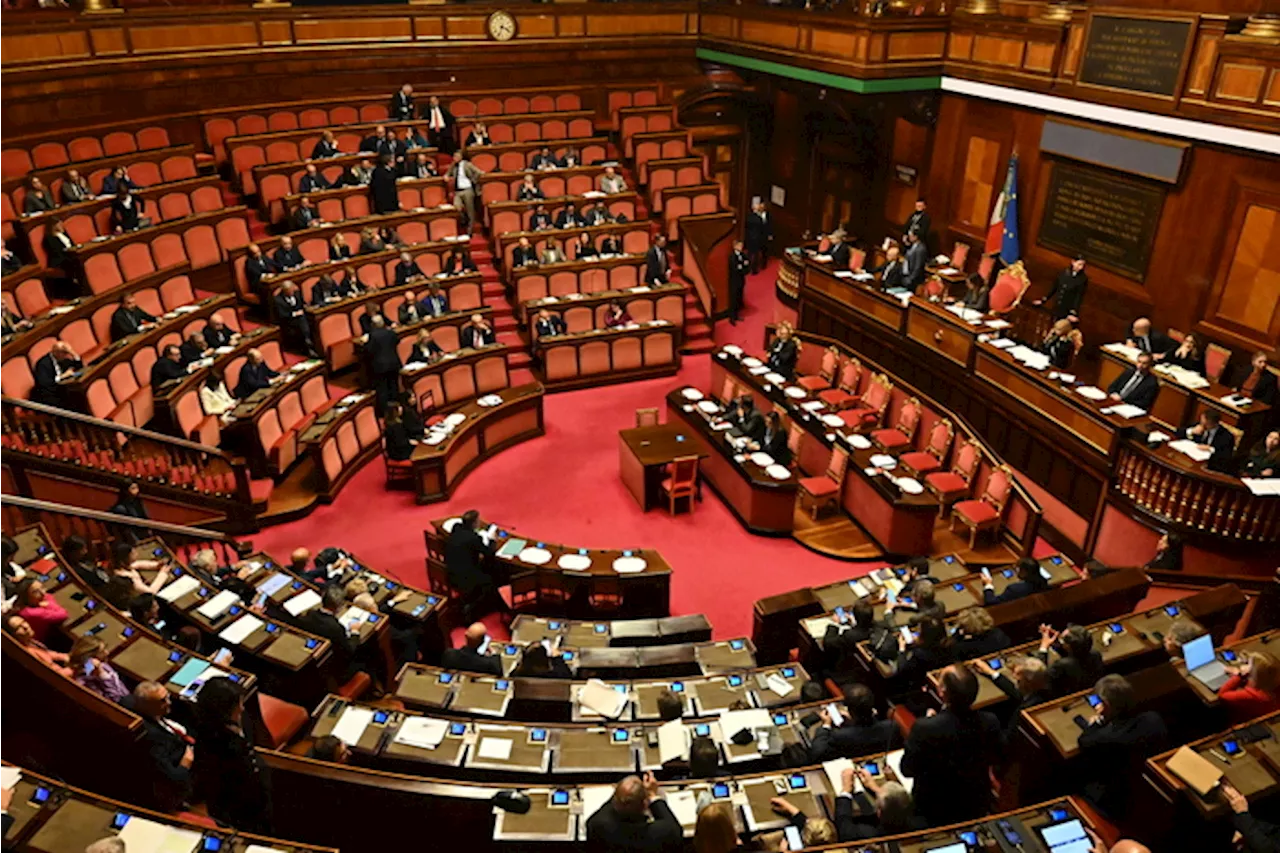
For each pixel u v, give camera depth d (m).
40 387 11.05
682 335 17.38
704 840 4.23
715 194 18.91
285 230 16.81
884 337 15.20
